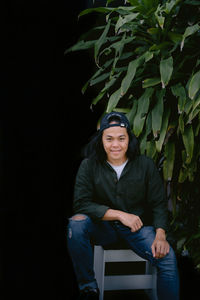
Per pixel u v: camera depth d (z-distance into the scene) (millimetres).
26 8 2490
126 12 1645
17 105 2607
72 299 1516
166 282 1211
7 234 2207
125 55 1756
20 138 2635
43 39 2557
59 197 2666
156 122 1454
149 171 1357
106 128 1298
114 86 1807
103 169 1363
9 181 2600
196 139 1553
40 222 2385
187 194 1742
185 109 1408
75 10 2506
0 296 1522
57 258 1938
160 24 1373
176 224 1872
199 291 1581
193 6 1573
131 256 1364
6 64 2547
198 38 1562
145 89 1679
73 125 2689
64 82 2627
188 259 1916
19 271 1776
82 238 1298
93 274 1330
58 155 2695
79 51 2566
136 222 1288
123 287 1389
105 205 1412
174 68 1582
